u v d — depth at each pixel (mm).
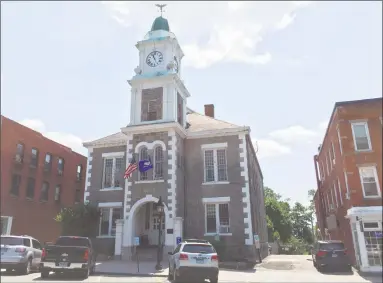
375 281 15227
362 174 20562
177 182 24656
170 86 27141
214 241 23281
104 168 28531
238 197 24781
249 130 26109
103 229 26750
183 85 28844
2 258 15938
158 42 28922
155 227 25688
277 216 61281
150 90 27594
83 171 40875
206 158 26734
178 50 30516
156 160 25672
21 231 29688
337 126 22328
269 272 19047
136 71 28438
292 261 27484
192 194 25719
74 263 14914
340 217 25281
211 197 25297
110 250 25484
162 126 25406
